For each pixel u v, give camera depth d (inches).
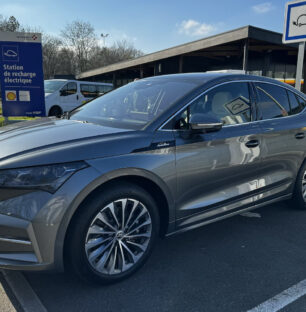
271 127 130.9
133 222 95.8
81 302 87.0
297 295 91.4
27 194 79.8
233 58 864.9
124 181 92.9
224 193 117.3
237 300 89.0
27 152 84.9
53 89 545.3
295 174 145.4
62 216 80.7
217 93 119.5
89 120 119.8
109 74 1366.9
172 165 99.7
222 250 117.1
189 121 103.2
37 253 80.7
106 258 91.3
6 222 79.0
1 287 92.7
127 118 113.1
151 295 90.6
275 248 119.4
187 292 92.2
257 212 155.3
